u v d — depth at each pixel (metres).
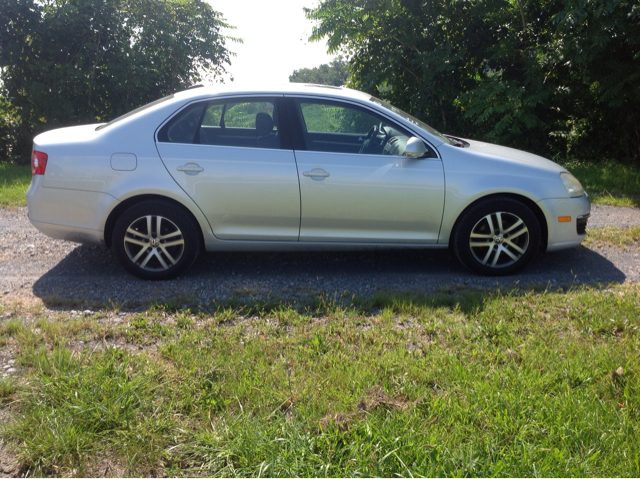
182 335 3.47
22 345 3.28
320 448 2.30
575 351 3.20
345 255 5.48
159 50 13.40
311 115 4.64
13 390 2.79
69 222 4.51
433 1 11.91
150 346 3.40
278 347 3.34
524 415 2.53
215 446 2.34
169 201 4.54
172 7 14.20
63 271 4.89
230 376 2.92
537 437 2.39
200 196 4.48
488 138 11.22
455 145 4.86
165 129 4.53
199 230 4.67
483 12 11.51
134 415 2.56
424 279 4.77
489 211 4.68
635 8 8.98
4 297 4.20
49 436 2.37
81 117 12.68
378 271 5.00
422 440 2.34
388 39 12.64
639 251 5.49
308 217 4.59
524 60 11.29
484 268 4.79
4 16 11.54
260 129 4.60
